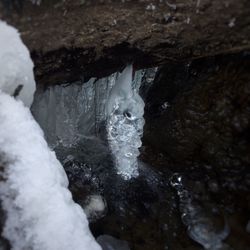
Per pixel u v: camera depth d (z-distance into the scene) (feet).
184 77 9.49
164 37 6.61
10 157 5.42
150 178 10.43
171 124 9.96
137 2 6.16
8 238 4.96
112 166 10.61
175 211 9.71
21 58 6.26
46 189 5.30
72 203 5.52
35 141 5.72
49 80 7.52
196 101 9.36
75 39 6.58
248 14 6.07
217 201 9.65
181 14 6.22
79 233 5.20
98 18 6.35
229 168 9.42
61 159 10.20
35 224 5.06
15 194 5.17
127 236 9.12
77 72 7.51
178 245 9.06
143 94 9.90
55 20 6.31
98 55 7.02
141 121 10.36
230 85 8.74
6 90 6.11
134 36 6.60
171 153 10.36
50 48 6.61
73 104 9.18
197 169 10.10
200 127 9.44
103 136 10.73
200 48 6.84
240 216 9.32
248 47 6.78
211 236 9.10
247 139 8.95
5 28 6.21
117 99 9.25
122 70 7.83
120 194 10.05
